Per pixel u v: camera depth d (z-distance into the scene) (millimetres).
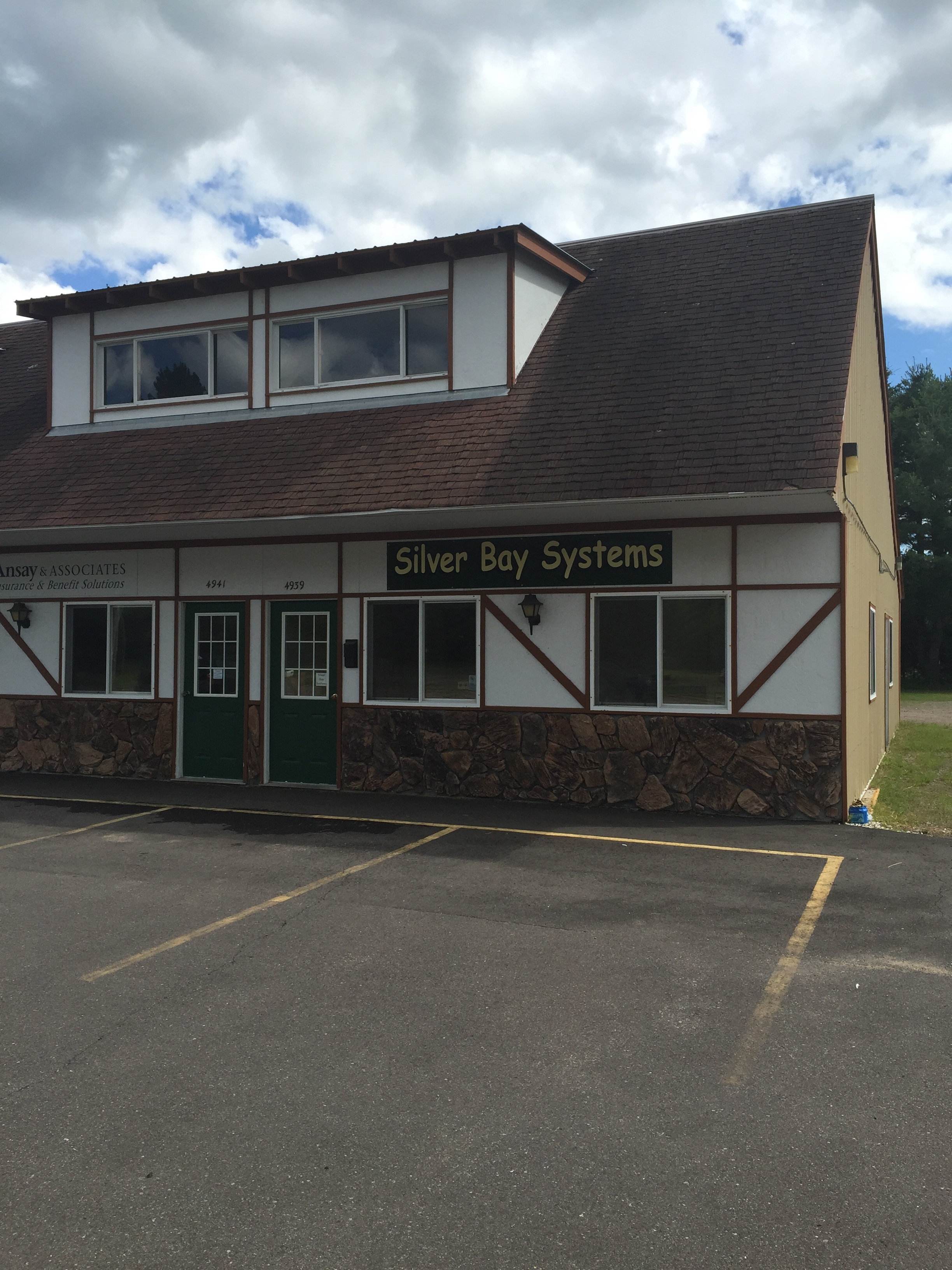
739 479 9195
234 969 5699
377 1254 3127
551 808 10789
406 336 12766
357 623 12008
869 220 12648
